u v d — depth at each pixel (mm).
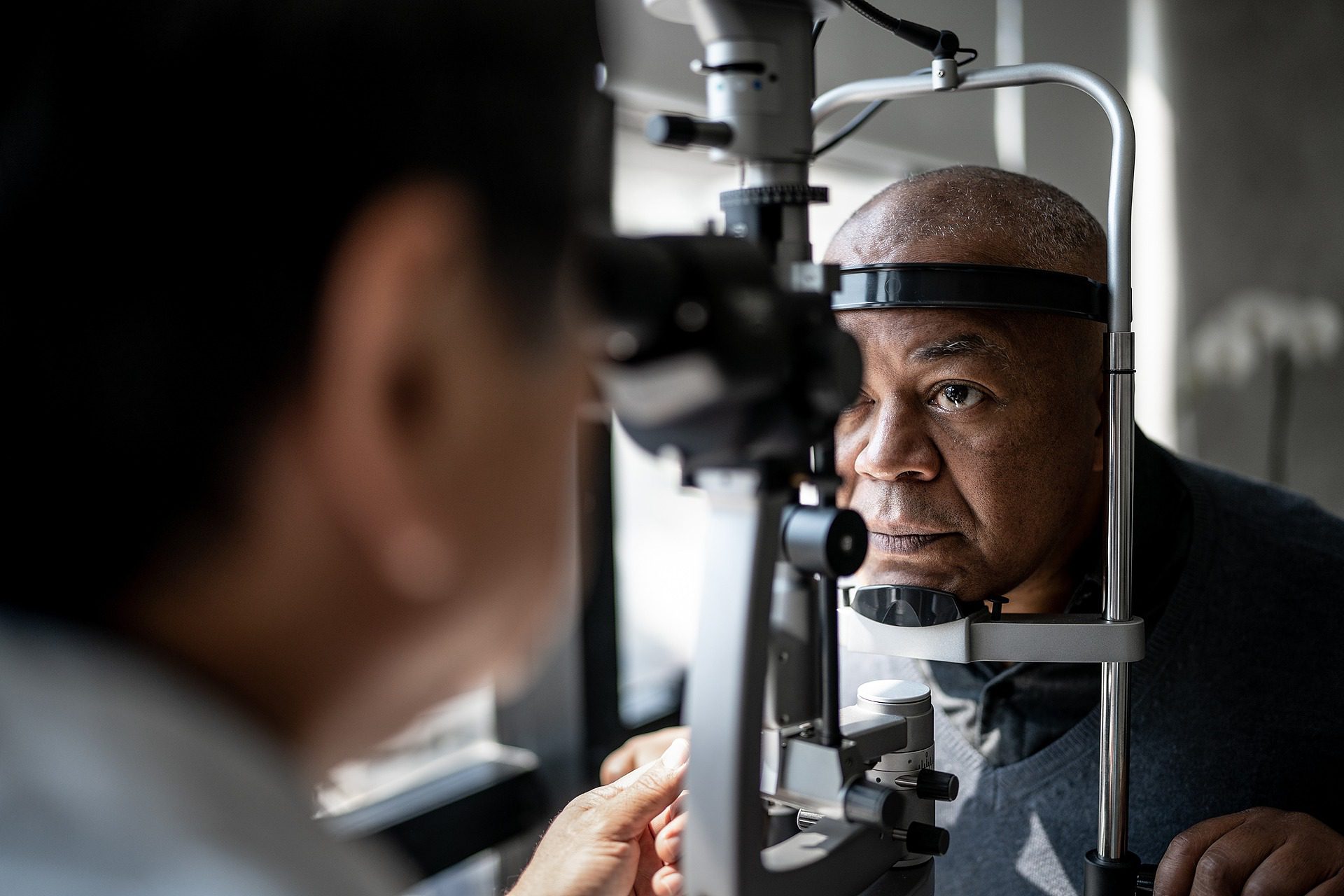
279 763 238
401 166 234
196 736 224
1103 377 861
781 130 519
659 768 708
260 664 247
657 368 408
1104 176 3580
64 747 210
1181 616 910
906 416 791
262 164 224
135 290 223
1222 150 3859
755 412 456
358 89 230
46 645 226
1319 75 3689
